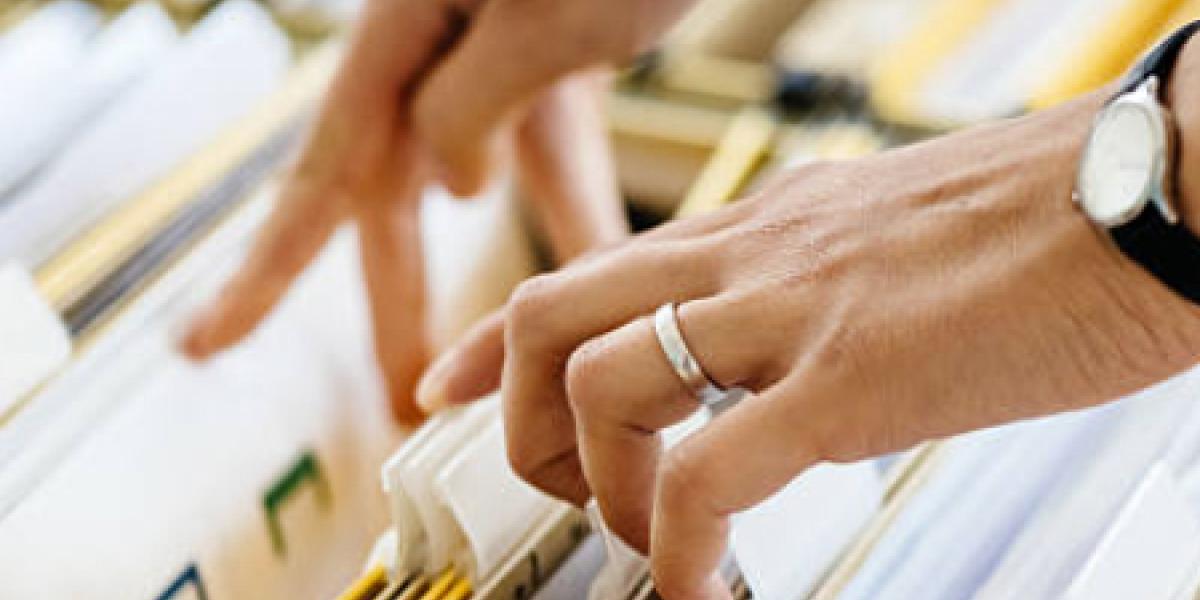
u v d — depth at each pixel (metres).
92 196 1.05
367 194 1.06
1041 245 0.62
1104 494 0.80
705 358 0.68
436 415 0.80
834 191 0.70
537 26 1.01
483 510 0.76
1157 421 0.83
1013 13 1.30
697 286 0.71
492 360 0.85
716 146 1.25
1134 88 0.61
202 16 1.30
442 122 1.05
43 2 1.25
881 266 0.65
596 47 1.03
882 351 0.64
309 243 1.06
